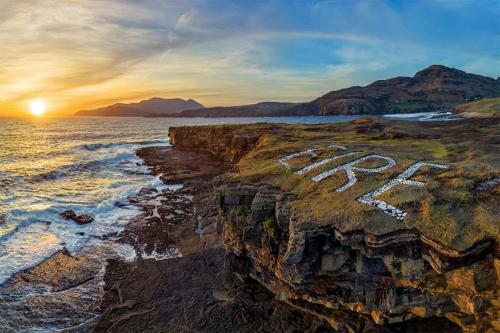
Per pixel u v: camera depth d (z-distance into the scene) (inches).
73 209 1679.4
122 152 3535.9
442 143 1545.3
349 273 786.8
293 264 794.2
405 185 912.3
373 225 748.0
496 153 1170.6
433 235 686.5
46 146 3939.5
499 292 648.4
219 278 1035.9
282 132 2468.0
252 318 855.1
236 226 1015.0
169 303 923.4
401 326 767.7
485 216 705.6
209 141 3371.1
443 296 729.6
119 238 1355.8
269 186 1075.3
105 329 829.2
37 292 973.2
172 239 1339.8
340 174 1079.0
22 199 1806.1
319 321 833.5
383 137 1899.6
